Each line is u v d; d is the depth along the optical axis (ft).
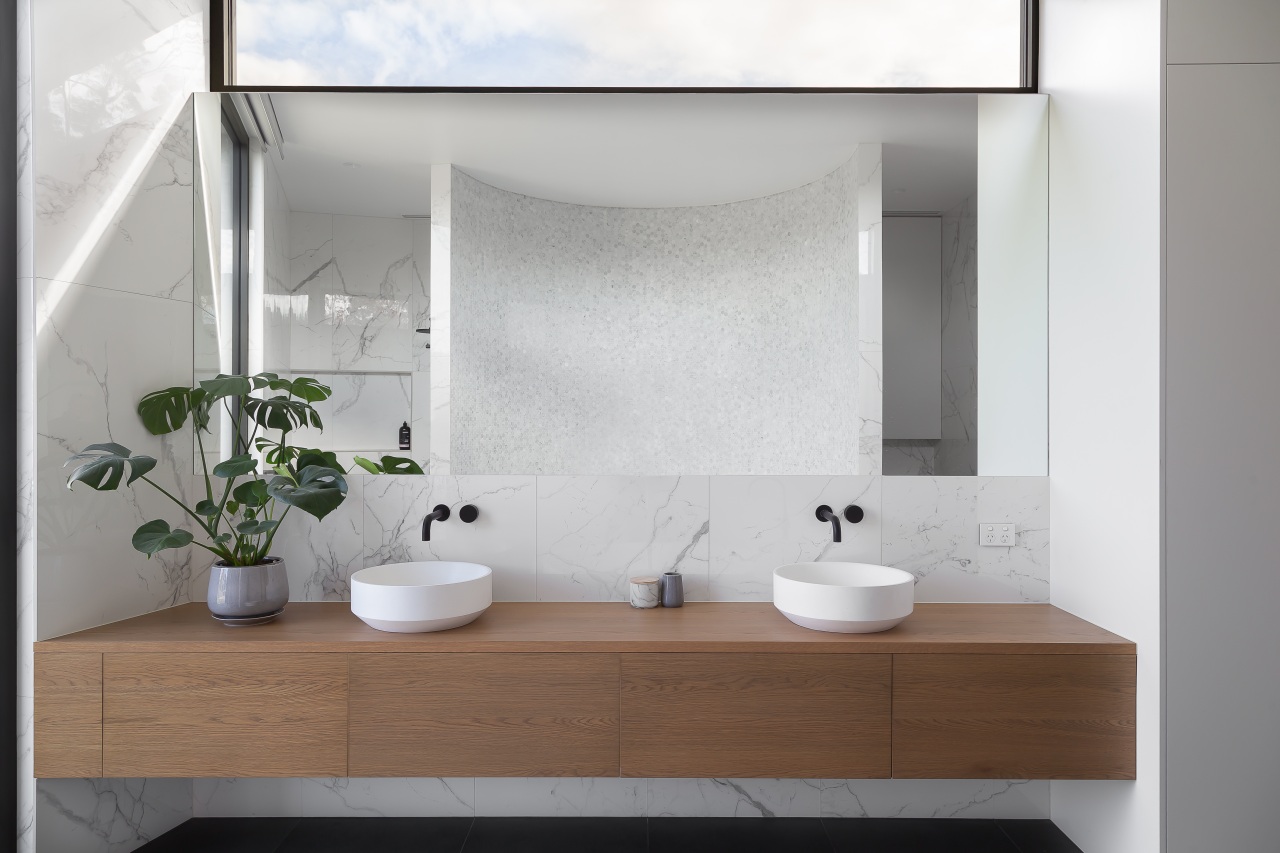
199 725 6.14
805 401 7.64
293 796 7.62
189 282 7.47
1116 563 6.36
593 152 7.69
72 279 6.40
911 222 7.66
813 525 7.63
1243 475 5.75
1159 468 5.78
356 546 7.60
